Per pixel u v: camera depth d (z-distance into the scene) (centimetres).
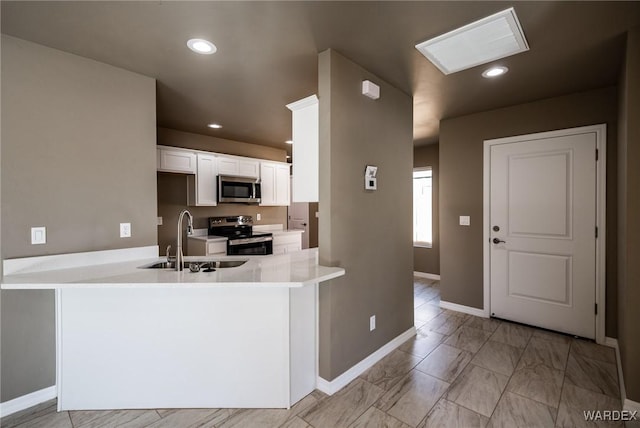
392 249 280
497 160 343
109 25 182
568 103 299
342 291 223
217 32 191
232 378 197
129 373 195
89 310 193
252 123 394
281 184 532
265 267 212
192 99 308
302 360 207
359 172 239
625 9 168
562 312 306
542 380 226
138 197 245
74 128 214
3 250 187
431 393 212
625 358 196
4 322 191
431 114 361
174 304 194
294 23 182
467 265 369
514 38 196
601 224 285
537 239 320
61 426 180
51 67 205
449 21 180
